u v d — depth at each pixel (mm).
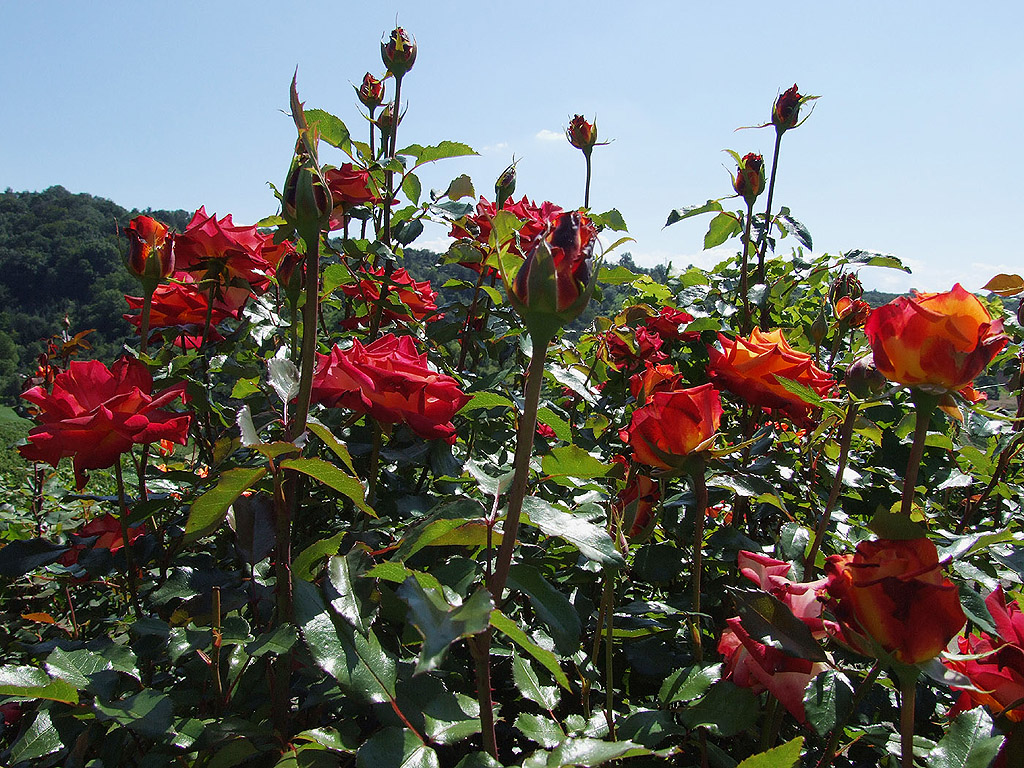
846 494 1975
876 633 865
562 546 1428
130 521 1527
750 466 1695
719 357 1602
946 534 1365
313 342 1055
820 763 1092
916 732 1438
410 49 2592
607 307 3385
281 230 1021
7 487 4512
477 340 2748
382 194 2516
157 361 1917
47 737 1168
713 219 2844
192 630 1133
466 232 2658
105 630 2297
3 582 2438
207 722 1069
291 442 1015
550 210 2541
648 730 1111
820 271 2836
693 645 1359
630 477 1460
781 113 2729
